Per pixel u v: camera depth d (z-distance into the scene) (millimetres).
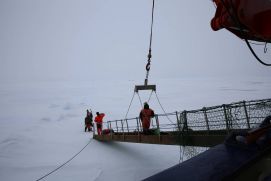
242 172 1494
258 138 1814
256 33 2486
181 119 9117
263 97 42875
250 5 2410
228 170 1467
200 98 48219
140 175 12094
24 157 15914
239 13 2383
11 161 15156
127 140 14312
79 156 15719
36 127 26578
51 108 45719
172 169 1560
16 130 24969
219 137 7312
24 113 40438
